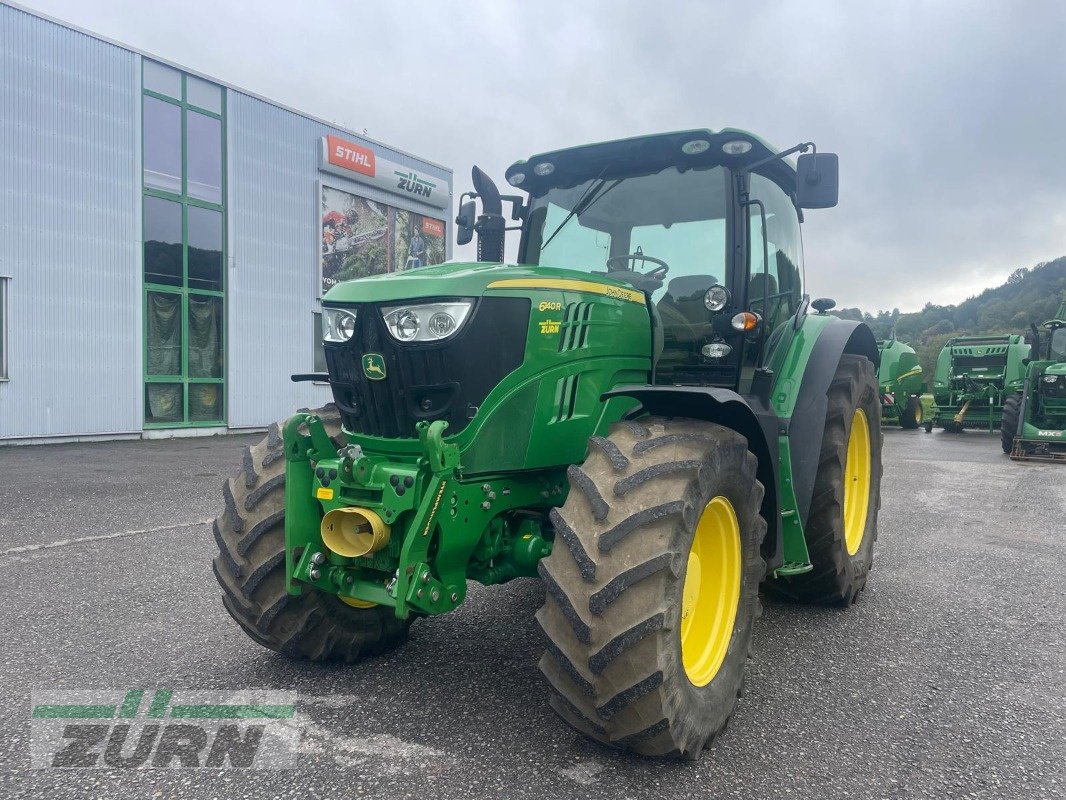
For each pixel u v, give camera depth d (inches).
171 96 541.0
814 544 156.8
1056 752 102.2
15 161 463.8
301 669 126.5
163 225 540.1
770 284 155.0
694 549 107.6
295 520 113.0
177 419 554.9
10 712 109.4
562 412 116.0
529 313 110.7
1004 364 692.1
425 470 103.1
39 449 454.9
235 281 584.7
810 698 119.2
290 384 628.1
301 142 625.6
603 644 90.2
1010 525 261.0
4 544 210.8
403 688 119.3
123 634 141.6
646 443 101.0
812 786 92.7
